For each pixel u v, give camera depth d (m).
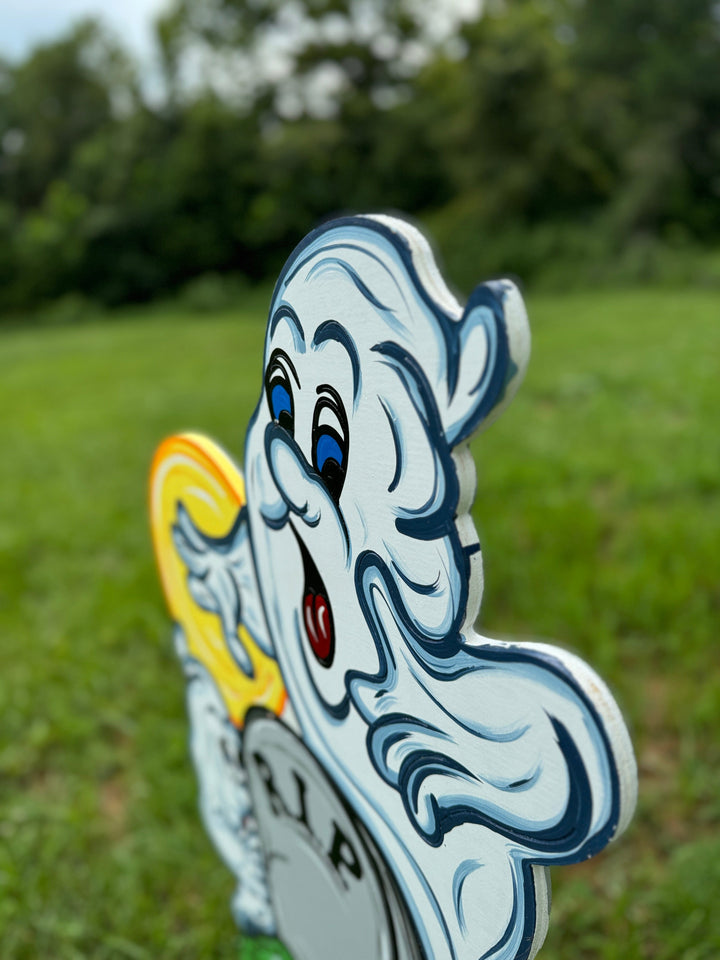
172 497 0.95
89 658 2.05
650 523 2.55
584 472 3.07
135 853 1.45
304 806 0.83
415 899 0.69
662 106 14.34
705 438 3.31
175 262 17.02
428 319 0.54
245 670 0.89
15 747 1.76
